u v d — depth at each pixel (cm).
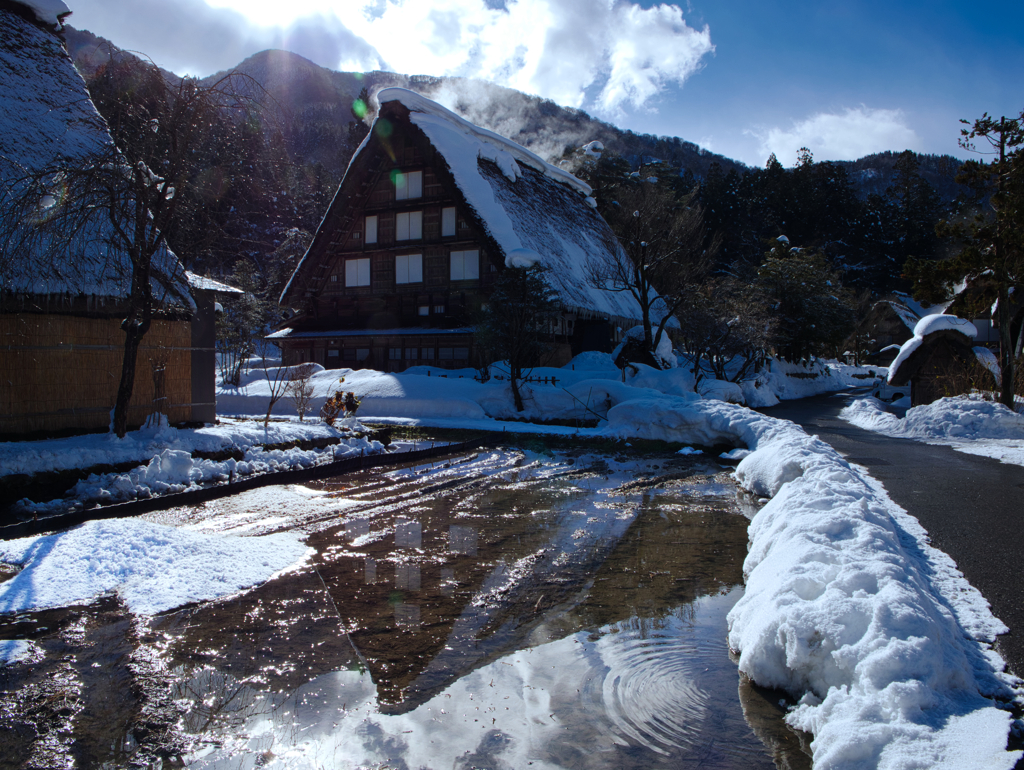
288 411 1912
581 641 419
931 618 326
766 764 286
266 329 3684
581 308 2548
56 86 1101
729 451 1262
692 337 2538
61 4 1193
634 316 3138
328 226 2761
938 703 282
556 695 350
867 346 5538
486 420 1717
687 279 2708
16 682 348
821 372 4266
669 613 468
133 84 872
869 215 7194
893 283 6856
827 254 6725
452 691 353
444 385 1898
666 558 600
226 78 897
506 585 519
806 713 313
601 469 1106
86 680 352
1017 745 258
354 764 284
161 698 337
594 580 536
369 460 1116
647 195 3262
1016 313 1723
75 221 792
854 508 519
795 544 446
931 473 948
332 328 2881
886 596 337
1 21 1102
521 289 1770
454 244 2623
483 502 834
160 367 1016
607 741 306
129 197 832
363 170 2708
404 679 364
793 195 6944
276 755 290
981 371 1673
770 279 3753
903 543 555
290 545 607
